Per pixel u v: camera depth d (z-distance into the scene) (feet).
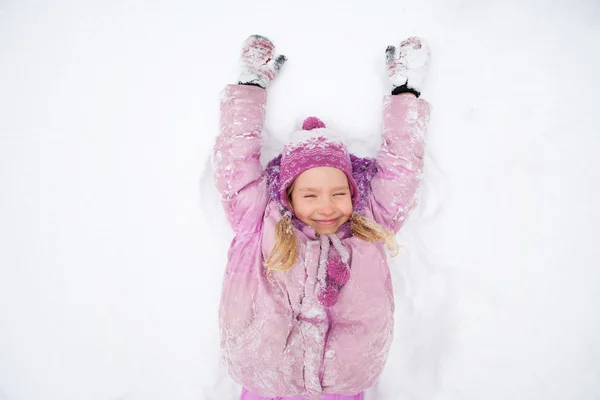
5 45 5.11
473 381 4.79
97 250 4.96
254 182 4.53
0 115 5.08
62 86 5.10
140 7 5.15
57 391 4.81
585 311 4.87
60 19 5.16
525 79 5.12
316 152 4.14
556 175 5.03
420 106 4.63
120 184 5.01
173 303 4.97
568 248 4.95
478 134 5.08
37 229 4.96
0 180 5.01
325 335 4.06
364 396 4.97
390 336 4.34
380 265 4.33
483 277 4.95
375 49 5.09
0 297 4.88
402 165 4.56
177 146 4.99
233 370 4.27
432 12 5.13
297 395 4.17
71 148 5.04
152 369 4.91
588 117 5.09
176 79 5.06
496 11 5.13
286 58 5.03
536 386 4.79
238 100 4.56
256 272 4.25
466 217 5.03
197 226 4.98
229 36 5.09
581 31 5.12
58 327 4.87
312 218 4.18
